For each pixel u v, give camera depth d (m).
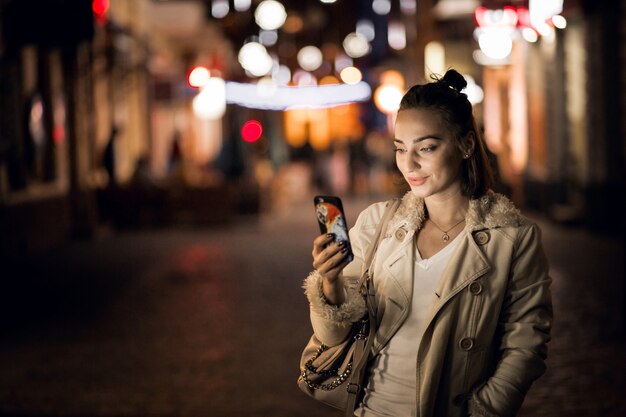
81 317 10.40
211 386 7.38
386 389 3.17
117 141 23.27
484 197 3.18
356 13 51.09
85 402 6.96
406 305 3.14
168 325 9.88
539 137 22.36
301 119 55.16
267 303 11.13
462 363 3.08
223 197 21.88
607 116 16.75
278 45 46.41
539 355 3.11
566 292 11.08
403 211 3.26
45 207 17.12
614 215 16.72
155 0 27.56
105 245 17.92
